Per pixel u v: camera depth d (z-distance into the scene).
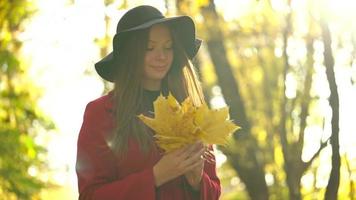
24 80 9.95
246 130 11.02
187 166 3.75
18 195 8.71
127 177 3.81
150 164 3.87
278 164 11.76
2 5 9.16
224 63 11.04
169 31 3.97
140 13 4.04
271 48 11.57
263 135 12.03
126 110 3.91
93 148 3.93
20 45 9.36
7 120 9.43
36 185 8.72
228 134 3.72
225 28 10.92
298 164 9.53
